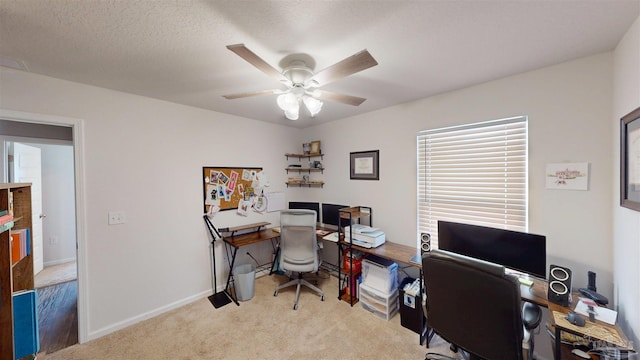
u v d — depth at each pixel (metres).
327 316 2.36
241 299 2.65
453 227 2.04
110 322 2.13
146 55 1.52
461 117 2.17
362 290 2.53
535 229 1.82
